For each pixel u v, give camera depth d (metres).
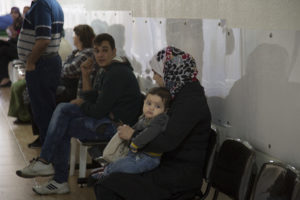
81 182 3.69
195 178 2.45
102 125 3.43
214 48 2.84
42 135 4.46
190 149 2.46
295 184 1.96
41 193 3.55
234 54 2.63
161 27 3.55
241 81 2.59
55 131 3.40
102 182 2.41
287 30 2.17
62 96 4.52
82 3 5.85
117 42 4.66
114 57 3.53
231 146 2.42
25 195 3.56
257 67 2.43
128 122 3.48
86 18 5.74
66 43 5.69
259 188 2.14
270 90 2.34
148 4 3.79
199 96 2.44
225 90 2.77
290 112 2.21
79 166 3.96
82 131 3.44
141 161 2.47
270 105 2.35
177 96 2.45
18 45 4.33
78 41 4.45
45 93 4.34
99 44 3.48
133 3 4.13
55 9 4.22
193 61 2.50
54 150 3.44
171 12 3.36
